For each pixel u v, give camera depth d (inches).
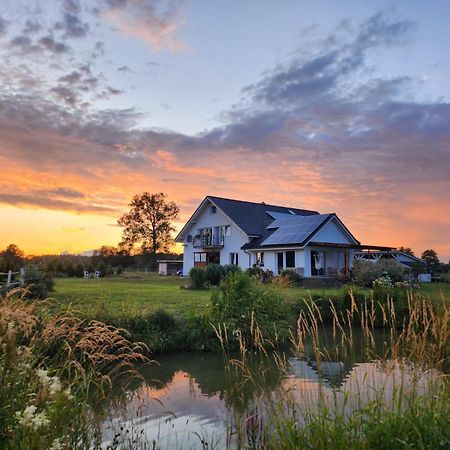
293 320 454.9
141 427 206.1
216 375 317.1
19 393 121.9
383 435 136.6
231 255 1386.6
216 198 1439.5
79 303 436.8
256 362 345.1
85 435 140.6
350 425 141.9
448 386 157.9
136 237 2439.7
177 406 242.1
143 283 1106.1
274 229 1327.5
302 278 1070.4
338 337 418.3
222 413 226.1
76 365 175.6
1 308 130.1
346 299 527.5
